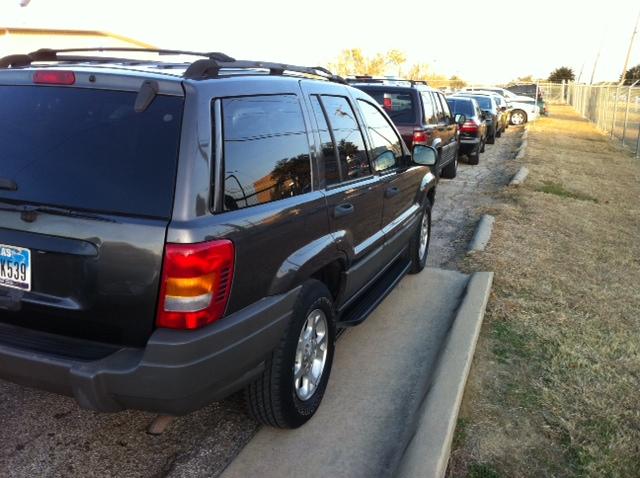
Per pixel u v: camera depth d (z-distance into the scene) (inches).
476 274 228.1
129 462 119.0
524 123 1248.8
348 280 151.5
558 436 132.0
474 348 168.1
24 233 102.0
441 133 425.1
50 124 105.9
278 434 129.3
